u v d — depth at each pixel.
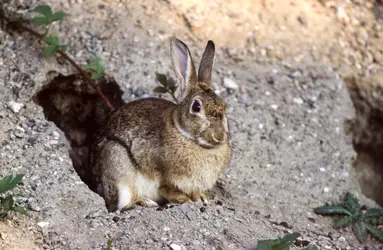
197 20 13.35
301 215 11.06
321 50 13.81
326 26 14.21
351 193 11.65
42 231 9.13
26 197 9.69
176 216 9.82
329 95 13.17
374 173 14.07
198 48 13.05
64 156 10.61
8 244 8.75
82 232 9.30
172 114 10.33
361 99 13.77
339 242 10.50
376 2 14.84
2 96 11.40
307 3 14.46
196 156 10.20
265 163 11.77
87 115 12.57
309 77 13.31
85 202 9.87
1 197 9.30
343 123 12.89
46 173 10.20
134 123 10.59
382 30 14.46
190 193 10.49
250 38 13.52
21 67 11.86
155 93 12.07
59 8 12.83
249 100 12.56
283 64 13.35
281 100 12.78
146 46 12.71
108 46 12.54
